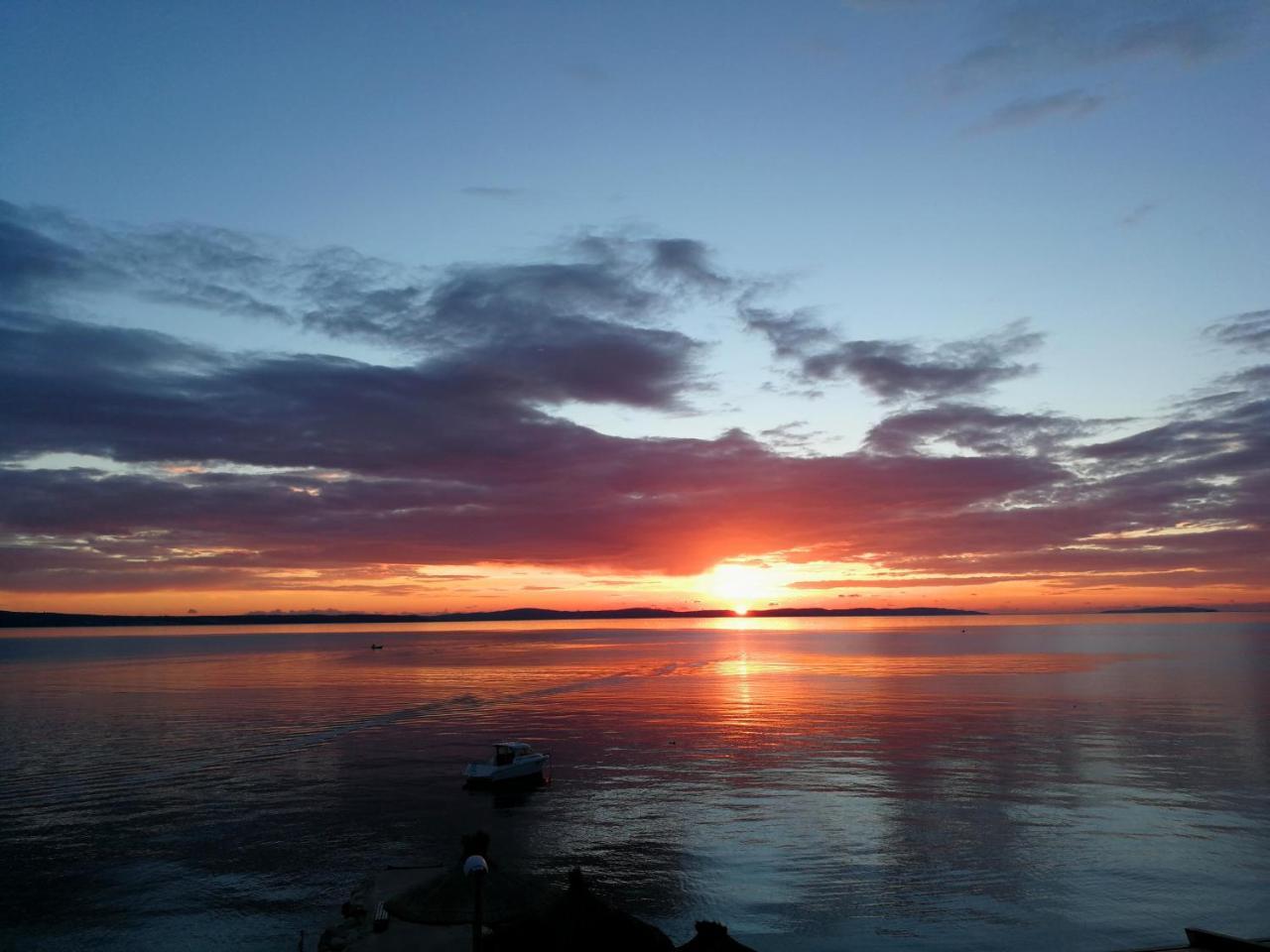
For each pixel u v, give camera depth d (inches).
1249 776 2297.0
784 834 1774.1
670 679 5644.7
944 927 1301.7
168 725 3481.8
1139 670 6038.4
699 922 854.5
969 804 2001.7
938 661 7224.4
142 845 1737.2
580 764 2610.7
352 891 1455.5
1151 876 1503.4
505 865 1603.1
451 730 3331.7
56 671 6668.3
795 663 7165.4
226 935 1286.9
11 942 1269.7
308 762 2655.0
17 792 2220.7
